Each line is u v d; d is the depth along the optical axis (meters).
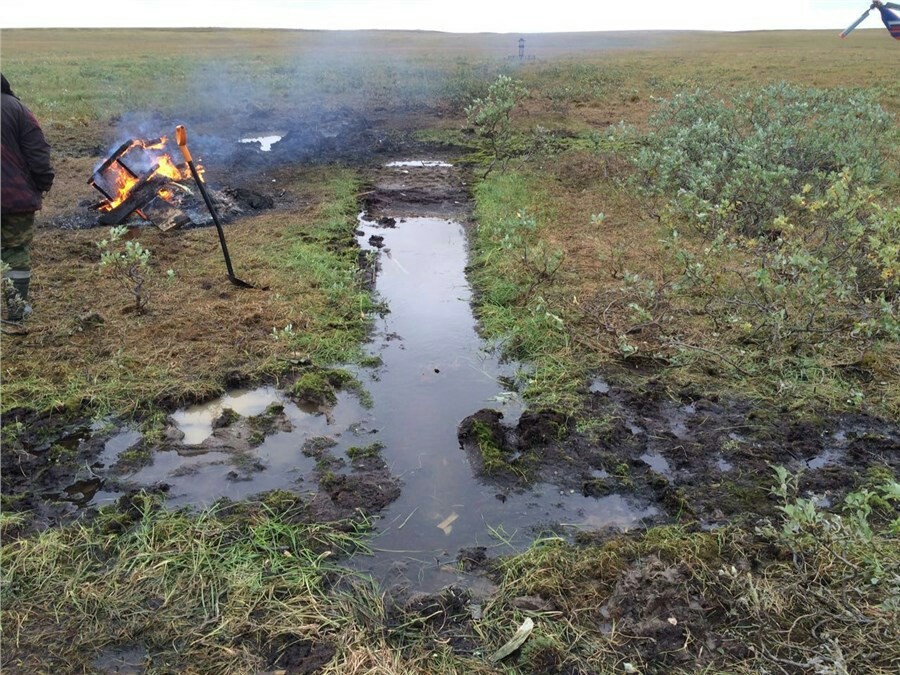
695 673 2.63
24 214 5.24
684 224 8.10
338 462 3.97
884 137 10.28
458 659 2.70
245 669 2.66
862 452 4.00
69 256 6.89
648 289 5.75
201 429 4.28
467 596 3.02
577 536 3.41
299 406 4.57
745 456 4.00
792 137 9.16
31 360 4.82
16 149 5.06
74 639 2.76
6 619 2.83
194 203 8.42
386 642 2.79
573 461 4.00
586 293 6.26
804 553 3.14
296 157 12.64
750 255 7.00
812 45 50.72
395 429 4.34
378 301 6.29
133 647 2.75
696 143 9.41
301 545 3.31
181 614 2.89
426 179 11.10
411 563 3.25
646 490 3.75
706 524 3.48
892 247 4.98
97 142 13.72
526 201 9.45
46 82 22.48
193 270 6.66
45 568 3.07
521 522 3.53
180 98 20.27
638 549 3.26
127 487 3.70
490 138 14.34
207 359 4.97
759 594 2.94
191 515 3.49
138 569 3.09
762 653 2.70
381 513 3.59
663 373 4.90
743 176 7.72
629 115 17.59
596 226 8.34
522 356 5.28
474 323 5.90
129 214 7.94
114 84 23.03
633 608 2.92
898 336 4.75
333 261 7.04
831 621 2.79
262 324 5.57
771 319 5.16
